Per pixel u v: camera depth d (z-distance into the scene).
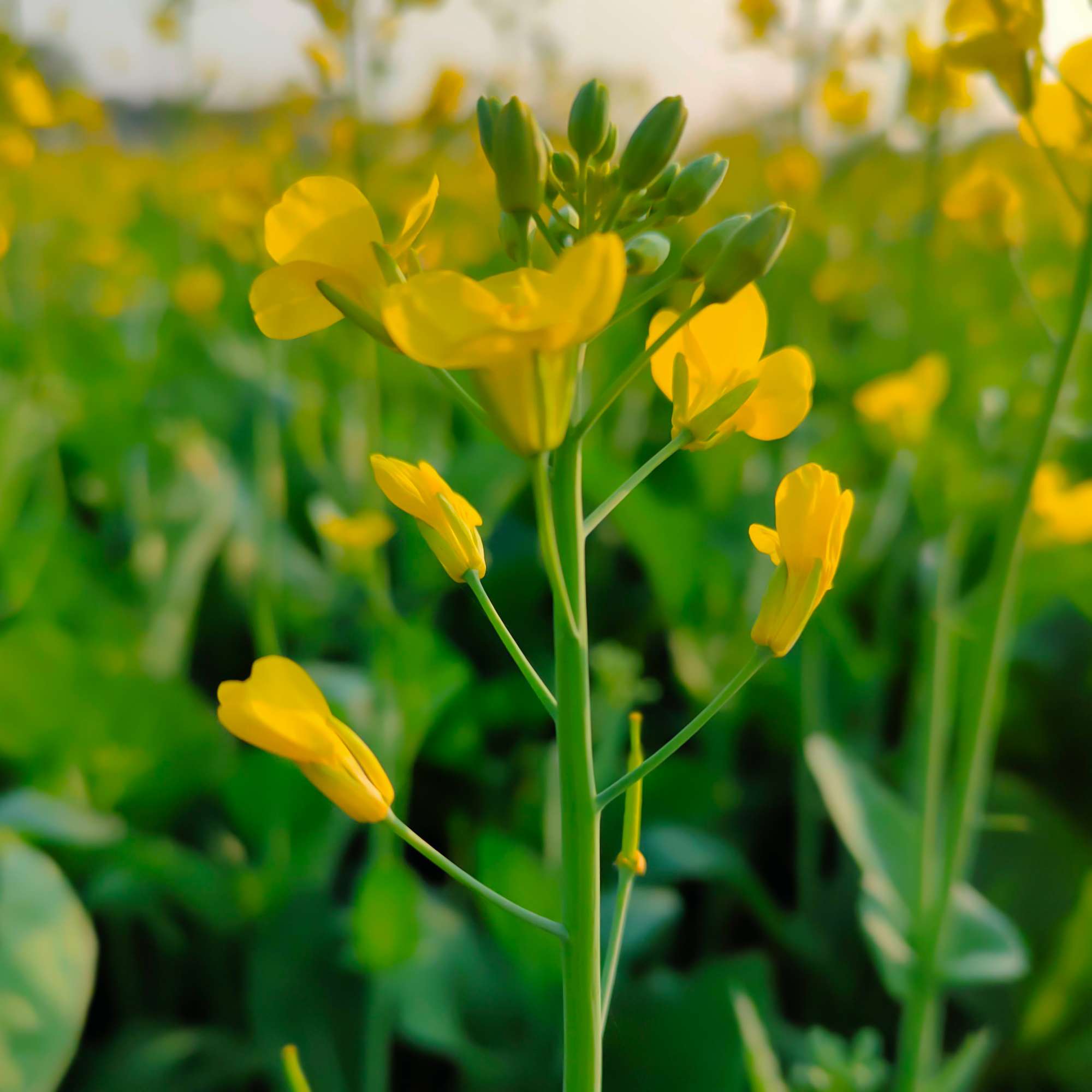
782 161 0.47
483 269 0.69
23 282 0.54
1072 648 0.33
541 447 0.11
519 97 0.12
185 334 0.59
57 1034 0.17
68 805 0.25
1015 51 0.17
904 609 0.37
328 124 0.28
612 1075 0.22
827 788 0.22
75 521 0.43
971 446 0.37
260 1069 0.24
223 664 0.38
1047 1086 0.24
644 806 0.29
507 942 0.23
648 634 0.38
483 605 0.12
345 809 0.12
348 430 0.44
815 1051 0.19
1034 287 0.60
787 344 0.55
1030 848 0.27
